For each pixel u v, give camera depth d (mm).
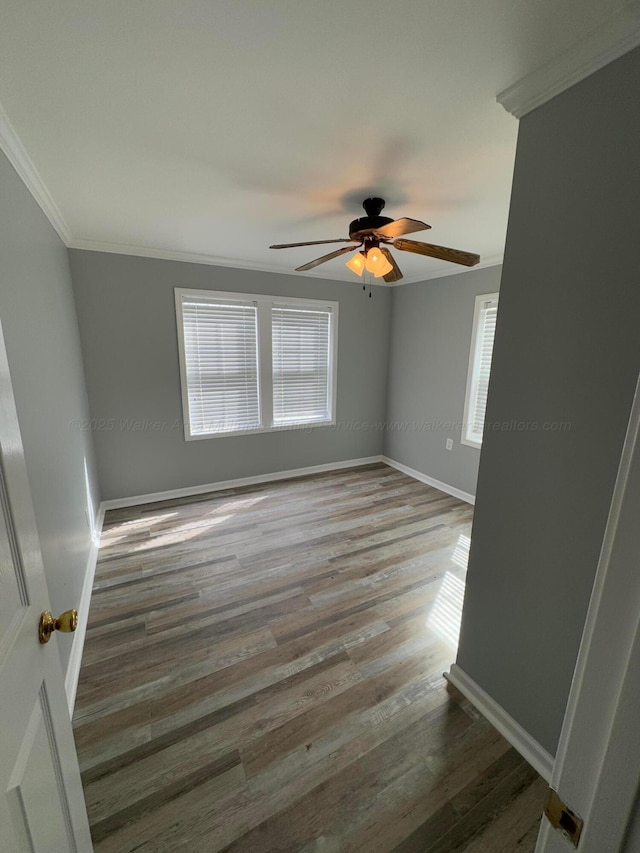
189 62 1127
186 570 2506
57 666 839
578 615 1172
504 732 1431
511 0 926
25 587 717
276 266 3779
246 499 3715
